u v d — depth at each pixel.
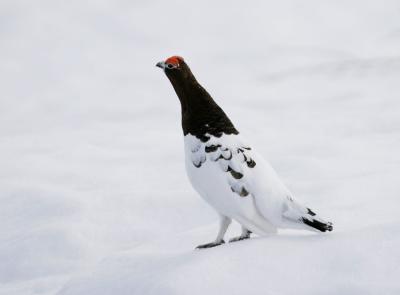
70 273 7.77
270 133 15.62
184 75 5.62
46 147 15.53
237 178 5.53
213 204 5.68
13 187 11.20
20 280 7.83
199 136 5.63
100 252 8.29
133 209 9.57
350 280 4.54
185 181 11.36
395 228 5.22
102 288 5.48
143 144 15.26
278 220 5.59
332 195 9.27
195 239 7.09
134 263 6.13
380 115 16.53
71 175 12.20
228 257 5.06
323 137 14.54
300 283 4.62
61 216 9.41
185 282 4.74
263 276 4.74
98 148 14.99
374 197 8.96
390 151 12.58
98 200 9.95
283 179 10.74
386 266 4.68
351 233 5.31
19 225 9.39
